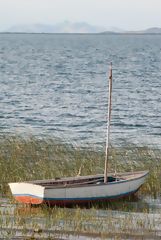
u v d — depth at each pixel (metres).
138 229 17.17
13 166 26.31
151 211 20.06
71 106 61.03
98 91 77.50
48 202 19.69
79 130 44.56
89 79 98.19
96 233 16.56
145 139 40.19
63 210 19.47
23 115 53.25
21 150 31.05
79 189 20.39
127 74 109.88
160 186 24.23
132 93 74.75
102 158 30.58
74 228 16.94
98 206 20.77
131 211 19.94
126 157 31.12
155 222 18.12
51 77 102.38
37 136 39.38
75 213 19.14
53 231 16.62
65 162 28.27
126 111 57.03
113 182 21.45
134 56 186.38
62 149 32.62
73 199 20.31
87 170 26.98
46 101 65.50
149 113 55.50
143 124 48.25
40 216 18.52
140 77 102.12
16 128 44.41
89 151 32.81
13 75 105.69
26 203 20.16
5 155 29.31
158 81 93.38
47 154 30.64
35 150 31.69
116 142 38.09
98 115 54.06
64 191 20.00
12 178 24.47
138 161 29.88
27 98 68.31
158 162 29.42
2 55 191.00
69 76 104.88
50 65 137.75
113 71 118.44
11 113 54.50
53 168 26.86
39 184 21.05
